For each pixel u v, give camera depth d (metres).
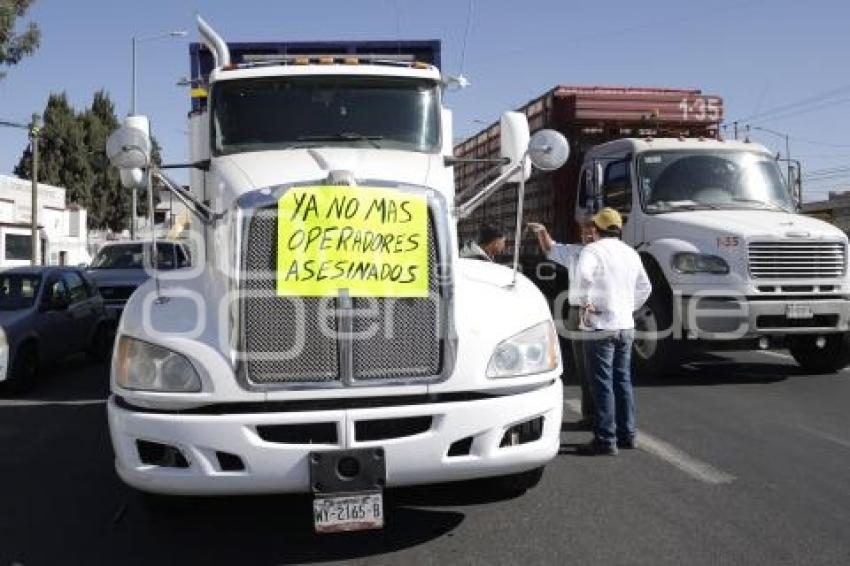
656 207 10.25
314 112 6.42
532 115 13.45
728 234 9.23
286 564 4.64
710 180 10.51
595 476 6.05
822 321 9.35
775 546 4.71
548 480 5.96
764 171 10.75
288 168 5.54
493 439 4.46
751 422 7.64
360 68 6.53
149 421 4.34
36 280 11.18
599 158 11.38
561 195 12.16
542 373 4.66
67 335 11.45
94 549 4.89
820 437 7.09
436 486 5.75
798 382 9.66
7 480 6.25
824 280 9.24
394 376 4.43
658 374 9.93
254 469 4.28
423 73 6.59
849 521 5.11
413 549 4.79
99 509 5.59
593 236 7.27
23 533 5.16
